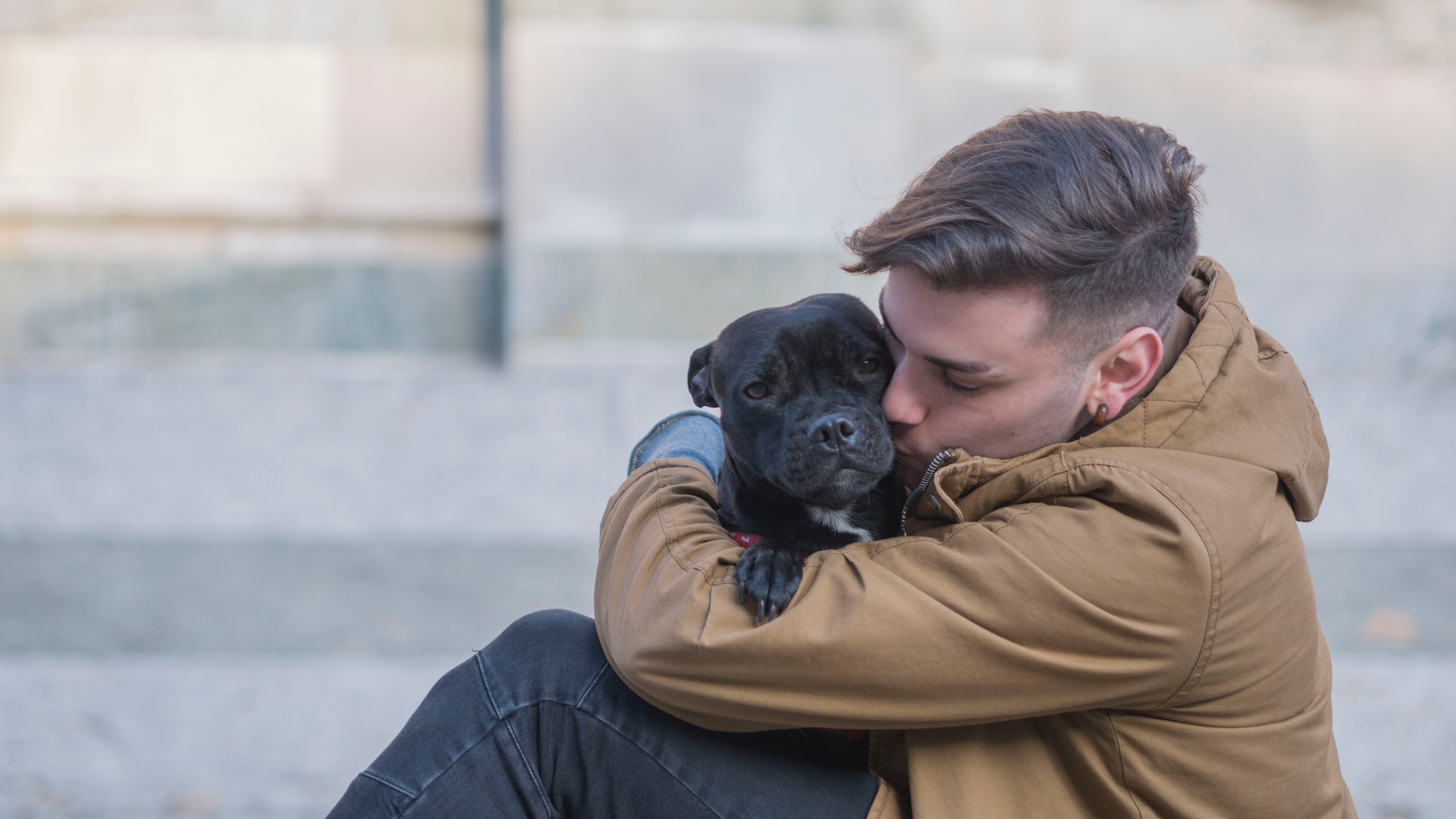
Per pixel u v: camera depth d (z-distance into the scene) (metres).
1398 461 6.50
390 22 8.87
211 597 4.77
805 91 8.35
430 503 5.86
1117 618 1.50
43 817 3.25
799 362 2.33
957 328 1.64
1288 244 8.78
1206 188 8.72
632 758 1.78
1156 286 1.65
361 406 7.57
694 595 1.67
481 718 1.80
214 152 8.89
